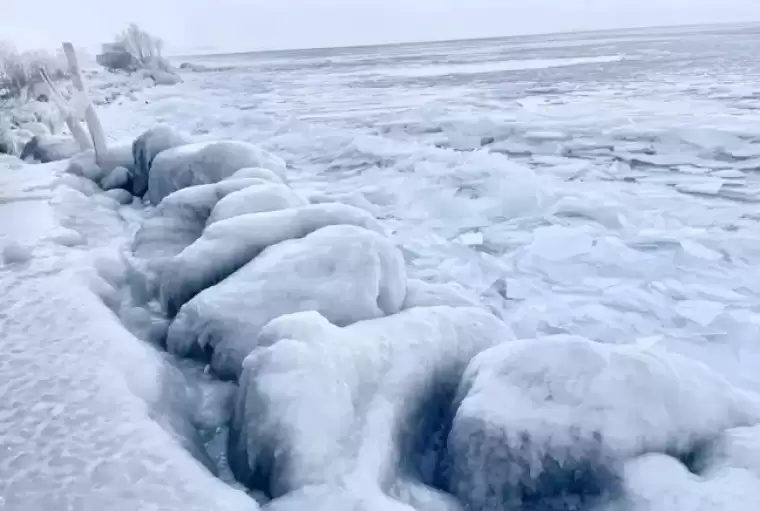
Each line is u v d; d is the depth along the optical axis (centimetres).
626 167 982
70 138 1287
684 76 2108
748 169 935
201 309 396
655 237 690
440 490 274
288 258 418
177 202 616
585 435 255
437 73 2869
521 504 259
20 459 263
